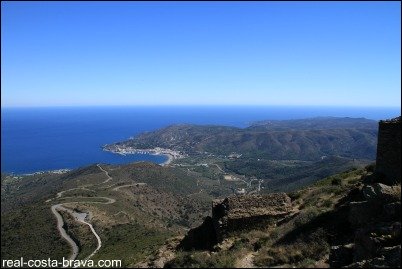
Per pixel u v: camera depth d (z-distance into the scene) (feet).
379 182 71.51
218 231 83.30
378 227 57.52
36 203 448.24
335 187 95.09
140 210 460.96
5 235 335.26
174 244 94.38
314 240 67.87
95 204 420.77
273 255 67.56
